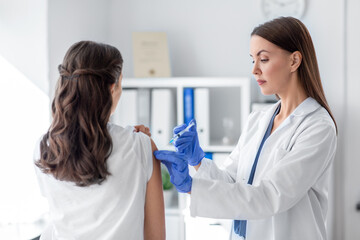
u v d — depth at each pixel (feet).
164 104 8.33
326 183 4.23
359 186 8.62
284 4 8.88
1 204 6.42
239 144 5.15
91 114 3.22
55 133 3.24
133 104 8.43
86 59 3.29
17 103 6.60
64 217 3.36
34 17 6.74
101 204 3.25
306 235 3.99
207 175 4.75
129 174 3.29
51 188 3.37
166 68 8.63
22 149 6.61
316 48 8.79
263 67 4.14
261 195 3.67
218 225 7.74
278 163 3.83
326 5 8.70
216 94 9.31
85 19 8.19
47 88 6.83
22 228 6.49
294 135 4.10
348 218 8.68
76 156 3.15
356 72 8.57
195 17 9.23
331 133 3.92
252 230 4.21
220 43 9.19
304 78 4.24
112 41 9.53
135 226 3.28
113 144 3.33
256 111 5.14
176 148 4.33
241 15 9.09
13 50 6.66
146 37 8.68
